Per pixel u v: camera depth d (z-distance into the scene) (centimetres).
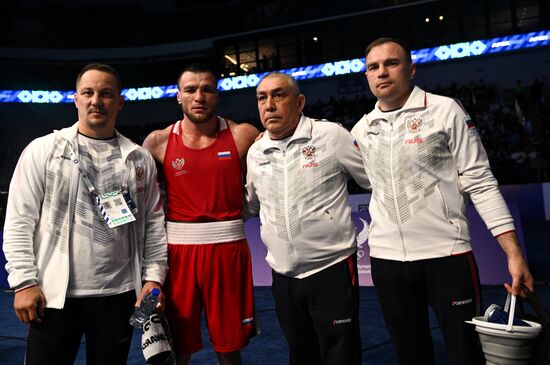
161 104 2047
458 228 183
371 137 200
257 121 1920
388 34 1780
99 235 188
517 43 1612
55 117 1988
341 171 211
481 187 180
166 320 207
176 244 232
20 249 176
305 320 211
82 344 346
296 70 1888
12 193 183
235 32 1997
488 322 164
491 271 468
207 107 229
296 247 204
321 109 1800
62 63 2025
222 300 231
